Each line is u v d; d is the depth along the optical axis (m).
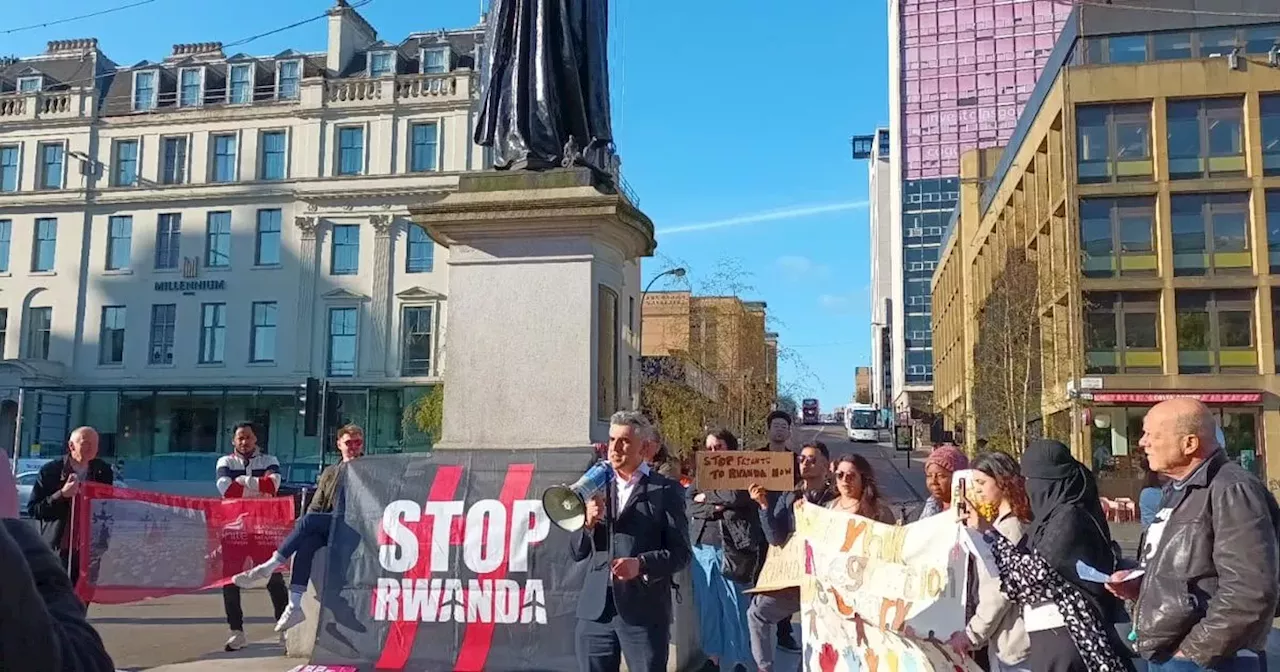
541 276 7.45
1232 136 35.25
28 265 42.03
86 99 42.31
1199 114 35.56
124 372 40.69
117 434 40.34
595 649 4.88
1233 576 3.59
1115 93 36.00
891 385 126.75
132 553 8.27
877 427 77.12
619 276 8.15
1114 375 35.25
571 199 7.34
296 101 40.88
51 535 8.16
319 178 39.88
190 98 42.28
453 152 39.12
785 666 7.98
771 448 8.45
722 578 7.82
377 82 39.97
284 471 37.88
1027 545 4.39
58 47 46.25
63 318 41.44
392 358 38.88
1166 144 35.59
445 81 39.53
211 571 8.48
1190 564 3.79
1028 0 109.12
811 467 7.18
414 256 39.44
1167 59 36.25
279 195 40.34
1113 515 28.89
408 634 6.42
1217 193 35.16
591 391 7.26
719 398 36.16
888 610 4.61
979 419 45.47
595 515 4.81
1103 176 36.12
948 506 6.18
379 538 6.63
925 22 113.38
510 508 6.46
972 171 63.38
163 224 41.59
